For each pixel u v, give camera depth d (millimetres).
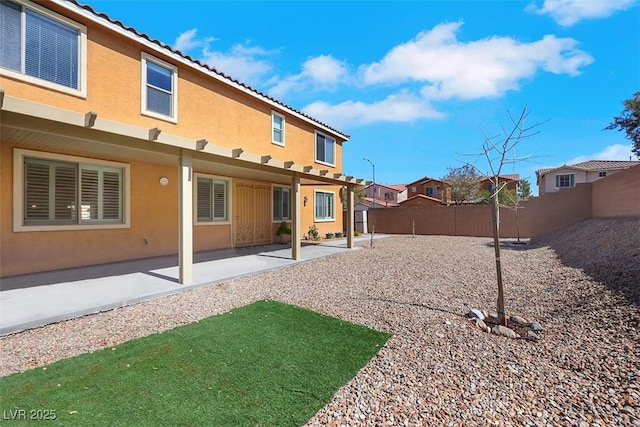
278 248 12898
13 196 6953
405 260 10492
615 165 28234
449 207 21609
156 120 8648
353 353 3842
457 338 4242
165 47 8680
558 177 30172
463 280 7461
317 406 2830
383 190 45719
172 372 3359
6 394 2910
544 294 5996
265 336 4320
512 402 2844
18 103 4258
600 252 8047
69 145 7016
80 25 7055
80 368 3393
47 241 7520
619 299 4816
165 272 7816
